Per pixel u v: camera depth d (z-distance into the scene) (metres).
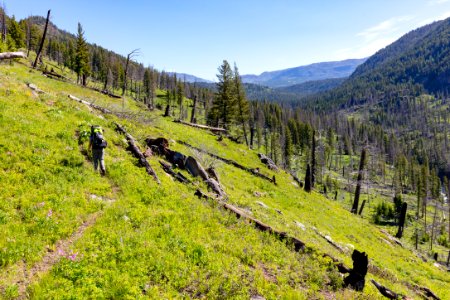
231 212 14.88
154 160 18.48
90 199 11.53
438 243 88.81
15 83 19.86
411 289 16.75
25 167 11.61
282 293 9.38
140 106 47.31
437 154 186.50
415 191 136.38
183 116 125.81
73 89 38.22
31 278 7.30
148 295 7.61
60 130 15.62
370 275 15.15
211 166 24.14
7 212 9.23
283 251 12.45
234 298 8.45
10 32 90.75
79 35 79.69
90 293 7.20
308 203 31.97
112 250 8.90
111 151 16.30
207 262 9.76
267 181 32.50
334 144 189.62
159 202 13.30
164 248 9.78
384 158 155.50
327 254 13.47
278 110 191.12
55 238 8.88
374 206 108.75
